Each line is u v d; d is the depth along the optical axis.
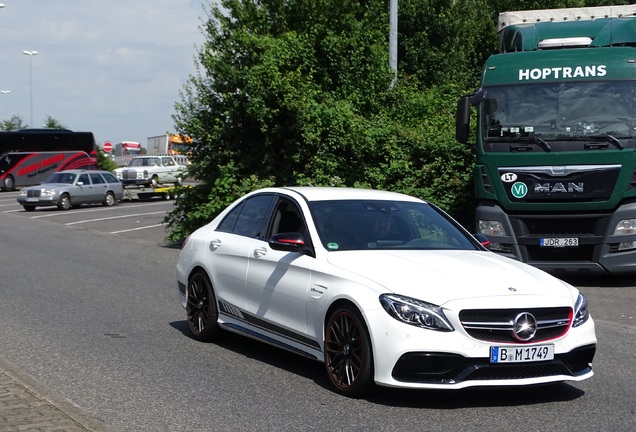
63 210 37.66
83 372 7.76
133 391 7.06
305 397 6.85
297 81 19.23
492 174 14.12
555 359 6.48
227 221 9.05
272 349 8.84
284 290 7.56
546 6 34.81
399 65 29.97
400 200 8.32
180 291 9.62
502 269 6.98
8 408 6.20
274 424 6.10
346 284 6.81
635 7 16.31
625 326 10.73
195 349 8.80
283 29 21.11
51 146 56.56
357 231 7.62
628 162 13.59
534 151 13.87
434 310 6.31
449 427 6.04
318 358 7.19
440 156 18.78
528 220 13.97
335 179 19.19
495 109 14.25
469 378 6.26
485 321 6.33
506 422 6.19
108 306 11.67
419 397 6.85
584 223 13.81
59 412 6.11
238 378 7.52
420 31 30.25
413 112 21.88
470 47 32.62
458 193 18.33
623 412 6.52
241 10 20.58
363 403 6.66
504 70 14.38
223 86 19.52
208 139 19.73
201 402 6.71
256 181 19.27
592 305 12.45
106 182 40.28
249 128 19.84
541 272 7.21
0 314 10.92
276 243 7.40
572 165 13.70
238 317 8.39
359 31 21.30
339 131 19.23
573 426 6.11
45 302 11.97
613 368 8.16
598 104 13.86
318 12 21.12
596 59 14.12
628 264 13.66
